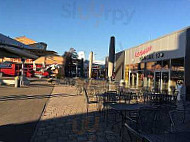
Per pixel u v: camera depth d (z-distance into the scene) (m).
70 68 46.12
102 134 4.26
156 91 9.95
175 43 11.33
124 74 19.98
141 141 2.32
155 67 13.71
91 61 15.18
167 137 2.64
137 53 16.95
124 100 7.05
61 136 4.08
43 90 13.31
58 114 6.04
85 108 7.09
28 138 3.88
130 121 4.11
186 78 10.21
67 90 13.77
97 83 14.31
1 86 15.20
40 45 12.10
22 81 16.69
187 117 5.86
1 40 7.77
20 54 9.96
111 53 10.83
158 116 4.31
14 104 7.43
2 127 4.51
